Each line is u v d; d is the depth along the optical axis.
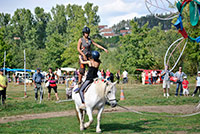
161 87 28.38
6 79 15.70
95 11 72.50
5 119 11.70
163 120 10.32
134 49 46.22
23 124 9.84
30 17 116.69
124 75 38.84
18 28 111.44
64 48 68.12
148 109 14.03
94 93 7.99
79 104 8.75
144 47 46.38
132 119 10.64
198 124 9.34
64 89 29.48
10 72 59.09
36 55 73.25
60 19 111.69
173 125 9.21
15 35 111.38
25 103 16.27
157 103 16.39
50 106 15.45
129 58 46.06
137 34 46.88
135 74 45.19
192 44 31.59
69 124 9.79
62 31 111.81
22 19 114.31
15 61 67.88
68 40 74.69
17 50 74.12
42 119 11.16
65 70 52.12
